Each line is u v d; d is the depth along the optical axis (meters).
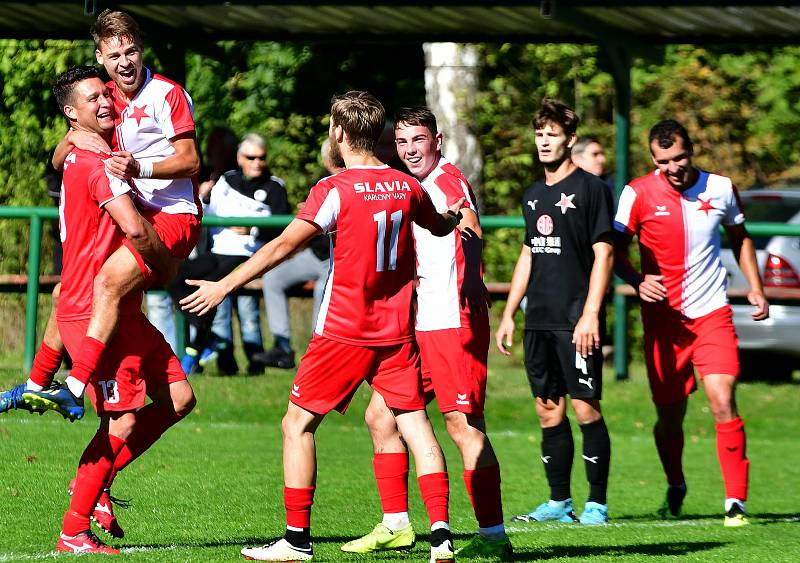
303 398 21.06
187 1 42.03
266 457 34.44
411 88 77.12
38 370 23.02
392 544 23.64
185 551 22.14
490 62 72.38
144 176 22.83
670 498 29.84
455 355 22.78
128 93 23.64
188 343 45.72
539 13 44.59
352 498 30.00
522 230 53.47
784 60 74.75
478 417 22.95
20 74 62.53
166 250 22.30
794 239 48.16
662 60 49.28
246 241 43.41
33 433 35.88
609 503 32.00
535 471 35.78
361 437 39.78
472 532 26.38
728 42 47.97
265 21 46.44
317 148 72.69
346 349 20.70
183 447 35.56
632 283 28.62
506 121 73.25
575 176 28.36
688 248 28.39
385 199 20.53
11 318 46.47
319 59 75.06
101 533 24.53
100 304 21.92
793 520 28.95
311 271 44.66
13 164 61.50
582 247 28.34
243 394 43.34
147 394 23.11
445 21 46.31
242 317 45.81
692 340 28.61
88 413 39.62
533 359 28.94
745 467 27.81
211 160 45.38
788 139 75.19
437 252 22.98
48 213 45.31
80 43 64.25
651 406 44.81
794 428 44.06
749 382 50.03
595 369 28.31
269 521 26.19
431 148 23.30
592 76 73.69
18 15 45.62
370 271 20.56
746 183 75.69
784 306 48.03
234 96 73.69
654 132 28.19
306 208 20.28
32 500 27.27
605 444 28.67
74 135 22.56
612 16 45.03
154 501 28.03
